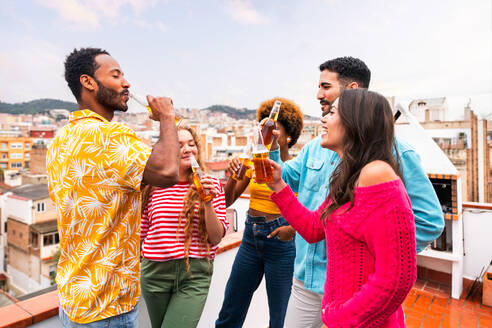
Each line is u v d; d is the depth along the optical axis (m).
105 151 0.81
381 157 0.76
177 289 1.31
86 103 0.98
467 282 3.04
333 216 0.80
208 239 1.35
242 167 1.58
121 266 0.87
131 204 0.88
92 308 0.84
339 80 1.31
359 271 0.75
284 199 1.04
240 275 1.70
